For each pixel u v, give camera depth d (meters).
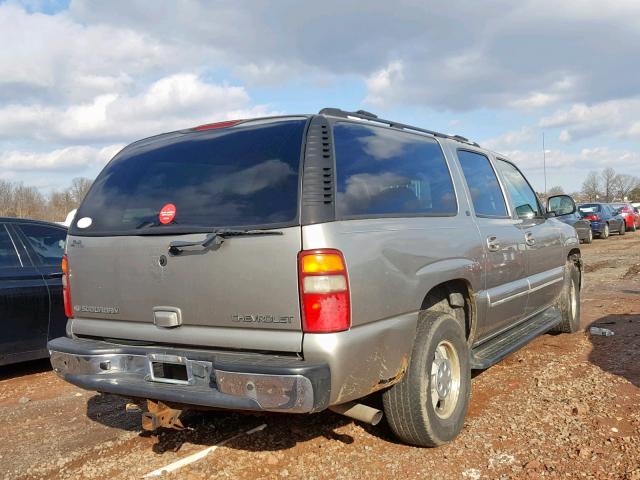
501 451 3.77
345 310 3.04
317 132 3.36
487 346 5.02
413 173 4.07
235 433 4.21
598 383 5.01
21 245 6.14
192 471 3.65
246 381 2.99
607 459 3.58
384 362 3.35
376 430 4.17
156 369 3.46
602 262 15.17
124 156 4.09
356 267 3.15
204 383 3.23
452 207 4.41
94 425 4.61
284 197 3.15
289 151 3.30
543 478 3.38
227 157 3.51
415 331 3.65
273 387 2.93
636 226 30.31
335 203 3.22
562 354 6.07
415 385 3.65
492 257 4.70
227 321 3.21
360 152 3.63
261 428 4.27
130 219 3.65
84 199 4.04
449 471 3.53
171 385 3.34
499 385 5.11
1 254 5.94
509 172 5.95
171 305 3.40
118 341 3.69
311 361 2.99
